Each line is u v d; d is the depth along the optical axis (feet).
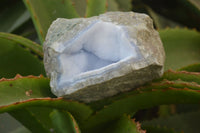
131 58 1.19
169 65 1.63
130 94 1.29
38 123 1.41
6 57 1.51
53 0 1.57
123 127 1.33
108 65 1.20
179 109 1.81
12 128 1.66
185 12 2.15
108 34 1.24
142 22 1.26
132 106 1.34
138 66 1.20
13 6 1.90
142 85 1.30
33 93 1.27
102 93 1.26
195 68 1.61
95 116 1.33
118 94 1.29
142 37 1.23
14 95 1.24
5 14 1.88
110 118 1.35
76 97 1.26
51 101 1.23
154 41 1.27
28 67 1.53
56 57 1.24
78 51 1.26
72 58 1.25
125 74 1.20
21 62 1.53
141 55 1.20
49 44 1.25
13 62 1.52
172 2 2.21
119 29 1.22
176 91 1.28
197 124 1.69
